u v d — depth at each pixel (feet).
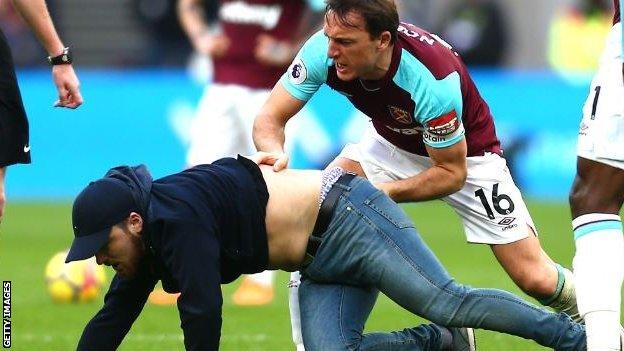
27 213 125.39
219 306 43.68
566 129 136.26
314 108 128.98
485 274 87.25
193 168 46.57
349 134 129.39
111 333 46.55
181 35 153.99
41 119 136.56
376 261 46.68
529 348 59.88
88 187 44.62
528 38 162.81
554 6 160.56
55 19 167.43
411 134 53.01
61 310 73.56
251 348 61.11
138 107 135.13
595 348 46.37
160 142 134.82
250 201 45.60
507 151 135.23
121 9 169.48
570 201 48.85
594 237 47.73
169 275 44.91
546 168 136.36
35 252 99.40
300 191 46.96
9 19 147.84
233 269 46.14
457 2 156.04
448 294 46.47
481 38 142.10
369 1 46.85
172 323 69.00
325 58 50.75
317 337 47.01
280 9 79.41
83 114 136.05
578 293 47.52
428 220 123.85
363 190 47.52
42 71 146.20
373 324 68.44
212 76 80.69
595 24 154.20
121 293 46.52
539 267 55.06
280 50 79.61
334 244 46.98
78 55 166.91
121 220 43.93
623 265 47.70
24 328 67.10
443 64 49.73
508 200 54.90
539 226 115.55
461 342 50.62
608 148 47.37
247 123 80.12
